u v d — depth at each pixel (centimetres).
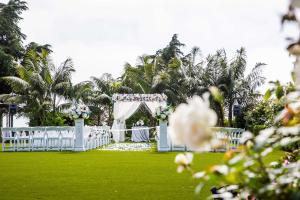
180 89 2888
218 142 128
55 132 1540
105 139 2028
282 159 241
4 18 3072
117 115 2216
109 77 3117
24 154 1339
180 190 620
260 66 2684
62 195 584
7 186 666
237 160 141
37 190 626
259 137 147
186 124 120
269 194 147
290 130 149
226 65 2758
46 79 2688
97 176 780
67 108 2677
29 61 2777
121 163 1023
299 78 140
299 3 120
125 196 574
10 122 2741
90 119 2747
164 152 1431
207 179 142
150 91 2931
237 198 162
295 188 147
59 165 978
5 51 3058
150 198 559
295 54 138
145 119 2636
